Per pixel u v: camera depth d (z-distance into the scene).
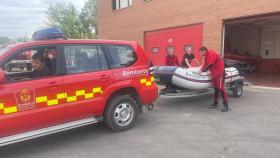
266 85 11.86
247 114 7.10
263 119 6.62
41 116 4.77
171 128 6.05
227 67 9.17
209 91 8.36
